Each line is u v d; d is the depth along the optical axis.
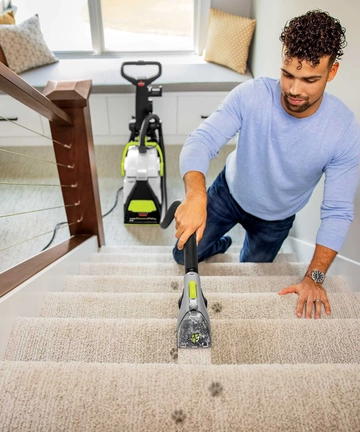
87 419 0.74
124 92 3.32
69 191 2.03
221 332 1.12
